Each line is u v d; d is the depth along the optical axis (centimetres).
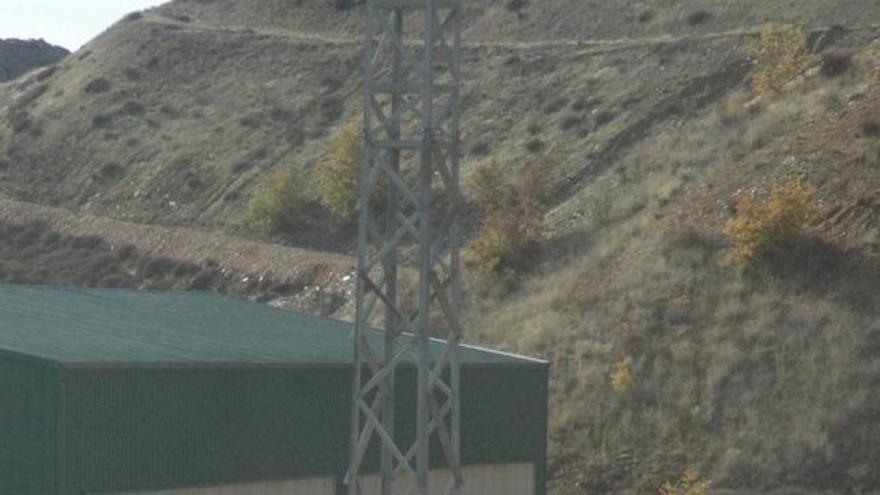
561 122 13825
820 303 8956
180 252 13950
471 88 15300
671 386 8731
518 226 11112
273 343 5956
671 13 15562
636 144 12850
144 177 15988
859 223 9456
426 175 4506
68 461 4759
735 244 9706
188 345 5597
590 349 9212
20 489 4822
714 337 8975
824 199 9800
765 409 8381
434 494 5919
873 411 8150
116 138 17000
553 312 9788
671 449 8388
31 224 15600
